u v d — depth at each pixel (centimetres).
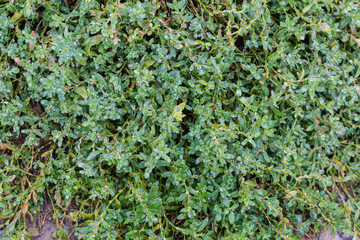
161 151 225
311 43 280
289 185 266
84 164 238
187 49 245
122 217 246
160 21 239
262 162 268
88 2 225
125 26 243
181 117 239
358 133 303
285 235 251
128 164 249
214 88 251
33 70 235
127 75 245
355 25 293
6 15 235
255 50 273
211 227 261
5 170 251
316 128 281
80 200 257
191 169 259
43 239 264
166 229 244
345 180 294
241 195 248
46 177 256
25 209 242
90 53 233
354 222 288
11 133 263
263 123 245
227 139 244
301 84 273
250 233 244
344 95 284
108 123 249
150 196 235
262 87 260
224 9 265
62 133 240
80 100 234
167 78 239
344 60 289
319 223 285
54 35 238
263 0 252
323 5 277
